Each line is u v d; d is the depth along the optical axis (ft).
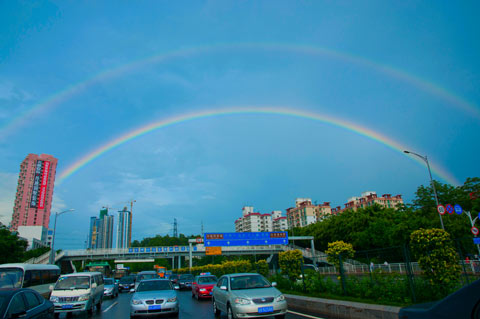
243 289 34.88
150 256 206.90
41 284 57.88
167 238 493.36
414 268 33.45
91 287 47.14
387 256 37.65
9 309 21.18
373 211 169.27
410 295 32.65
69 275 48.60
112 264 252.21
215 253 161.07
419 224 130.93
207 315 42.80
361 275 41.11
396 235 134.82
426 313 11.29
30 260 158.10
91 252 196.34
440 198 147.84
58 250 190.80
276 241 156.87
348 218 176.55
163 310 38.52
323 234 191.01
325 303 37.37
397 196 414.21
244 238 152.35
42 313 25.44
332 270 89.10
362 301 36.55
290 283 59.11
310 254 181.06
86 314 45.27
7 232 143.43
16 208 410.31
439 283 30.58
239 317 31.04
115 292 83.56
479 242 53.52
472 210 130.72
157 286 44.24
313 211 434.71
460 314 10.27
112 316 45.65
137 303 38.60
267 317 35.88
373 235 150.20
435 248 31.04
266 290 33.81
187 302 62.64
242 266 109.19
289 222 474.08
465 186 143.23
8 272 51.37
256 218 530.68
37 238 318.04
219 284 41.04
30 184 416.26
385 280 36.17
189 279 103.60
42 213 416.46
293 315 37.14
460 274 30.58
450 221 124.57
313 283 51.19
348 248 46.85
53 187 438.81
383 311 28.91
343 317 34.09
